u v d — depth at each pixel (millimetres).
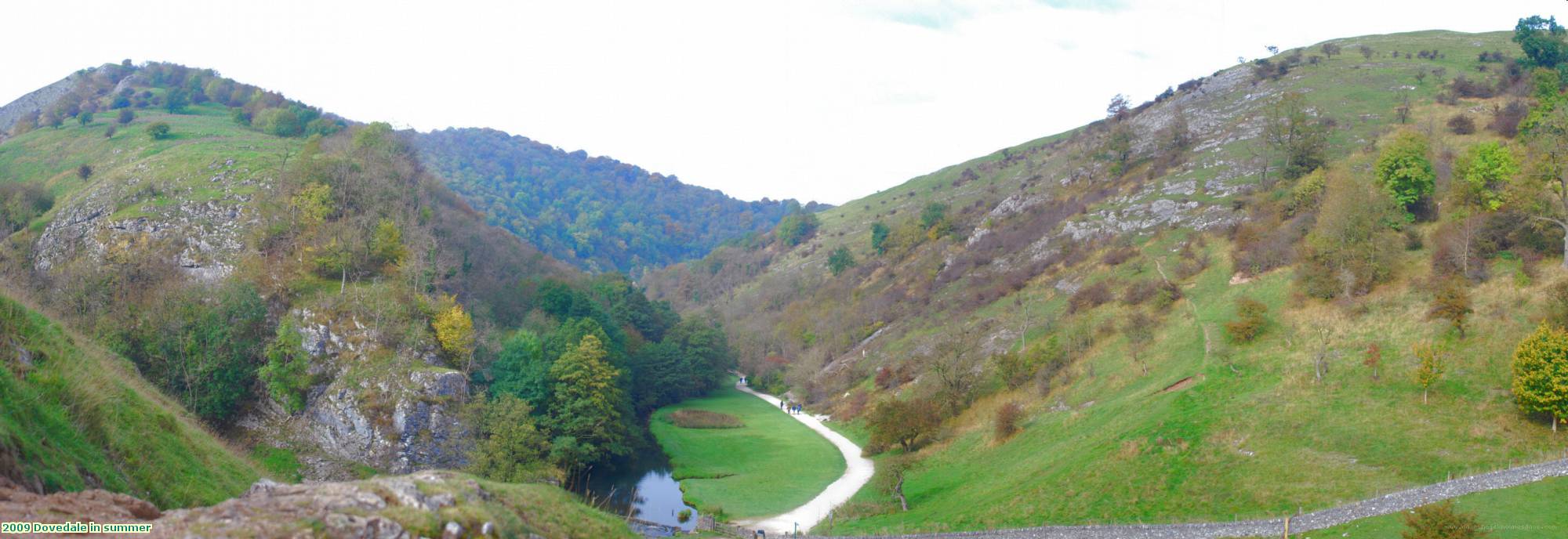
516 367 86562
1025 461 65875
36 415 24922
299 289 88500
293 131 161125
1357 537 39062
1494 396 52406
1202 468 52781
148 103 196000
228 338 78125
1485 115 114062
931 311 124062
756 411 117938
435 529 20328
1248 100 151625
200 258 94938
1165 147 144000
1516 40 131750
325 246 93625
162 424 33500
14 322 30812
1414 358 59250
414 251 98625
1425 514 34531
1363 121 125562
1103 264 107188
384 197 109250
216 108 195625
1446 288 64250
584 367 84250
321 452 74938
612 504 72188
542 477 69562
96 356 36875
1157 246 105375
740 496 73625
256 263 92375
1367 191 83938
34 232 106188
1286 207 97000
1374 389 57000
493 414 76000
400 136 158250
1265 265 85375
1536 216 66750
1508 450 46562
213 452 35906
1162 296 88250
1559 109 91750
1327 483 46938
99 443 27297
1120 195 127875
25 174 140000
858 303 147000
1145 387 71562
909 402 86000
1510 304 60719
